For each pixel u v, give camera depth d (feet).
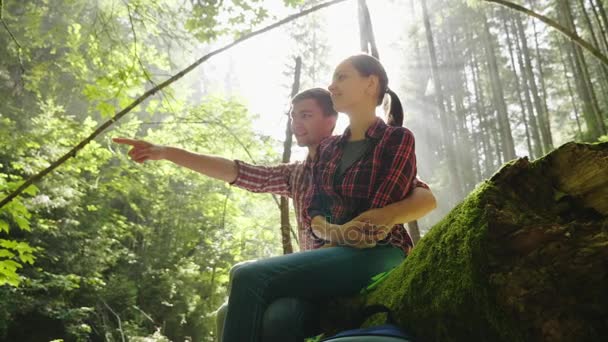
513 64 65.72
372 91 4.55
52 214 25.20
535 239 2.30
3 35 17.74
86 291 29.09
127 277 31.53
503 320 2.31
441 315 2.66
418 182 4.58
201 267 30.48
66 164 16.02
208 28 11.10
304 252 3.94
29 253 8.34
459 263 2.59
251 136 16.01
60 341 14.03
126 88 9.60
